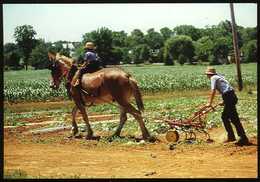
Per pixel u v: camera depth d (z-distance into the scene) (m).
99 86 12.84
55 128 15.19
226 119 11.53
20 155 10.73
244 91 26.64
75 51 39.75
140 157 10.41
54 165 9.71
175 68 57.59
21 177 8.52
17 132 14.34
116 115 18.36
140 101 12.51
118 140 12.49
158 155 10.58
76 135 13.36
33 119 17.80
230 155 10.35
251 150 10.72
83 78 13.15
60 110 21.16
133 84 12.56
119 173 8.91
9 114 19.23
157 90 31.11
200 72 48.00
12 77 45.41
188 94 29.14
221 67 51.91
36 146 11.97
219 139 12.27
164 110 19.03
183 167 9.35
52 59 14.16
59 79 14.11
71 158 10.39
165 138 12.63
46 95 27.38
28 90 27.59
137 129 14.35
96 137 13.05
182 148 11.24
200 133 13.27
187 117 15.94
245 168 9.13
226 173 8.77
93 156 10.62
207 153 10.62
